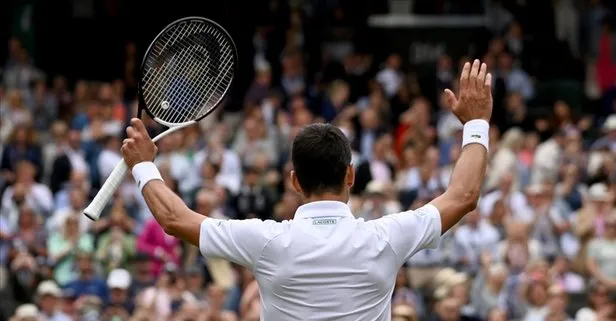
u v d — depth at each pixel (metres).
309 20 60.84
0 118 50.31
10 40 57.66
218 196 42.25
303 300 13.00
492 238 40.47
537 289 36.97
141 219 41.09
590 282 40.78
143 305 34.41
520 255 39.62
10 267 37.69
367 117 49.69
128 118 50.75
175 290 35.62
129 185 41.19
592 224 42.44
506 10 62.50
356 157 45.44
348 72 57.28
